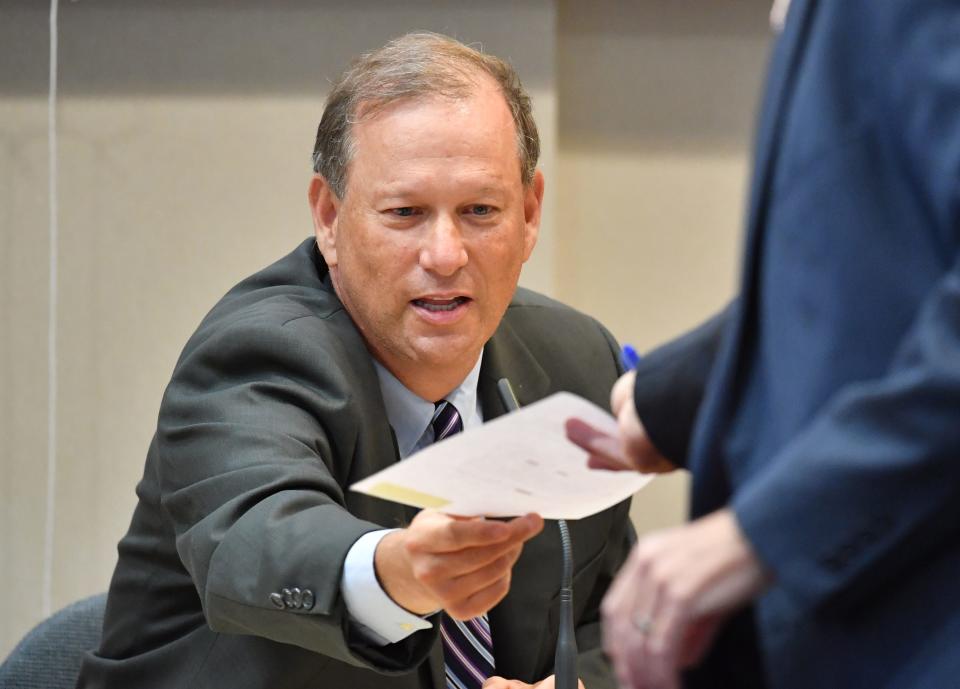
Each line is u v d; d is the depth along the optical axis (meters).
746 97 10.55
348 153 5.78
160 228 10.39
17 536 10.52
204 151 10.35
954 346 2.49
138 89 10.32
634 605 2.73
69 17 10.28
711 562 2.66
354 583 4.45
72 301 10.43
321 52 10.27
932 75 2.63
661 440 3.74
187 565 4.98
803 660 2.83
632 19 10.49
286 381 5.44
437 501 3.95
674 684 2.71
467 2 10.20
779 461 2.68
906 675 2.69
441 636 5.84
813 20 2.96
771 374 2.90
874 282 2.77
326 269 6.37
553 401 3.54
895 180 2.77
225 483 4.99
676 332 10.69
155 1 10.27
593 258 10.67
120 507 10.54
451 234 5.64
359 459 5.52
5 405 10.46
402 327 5.77
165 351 10.45
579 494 3.95
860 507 2.55
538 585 6.15
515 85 6.05
